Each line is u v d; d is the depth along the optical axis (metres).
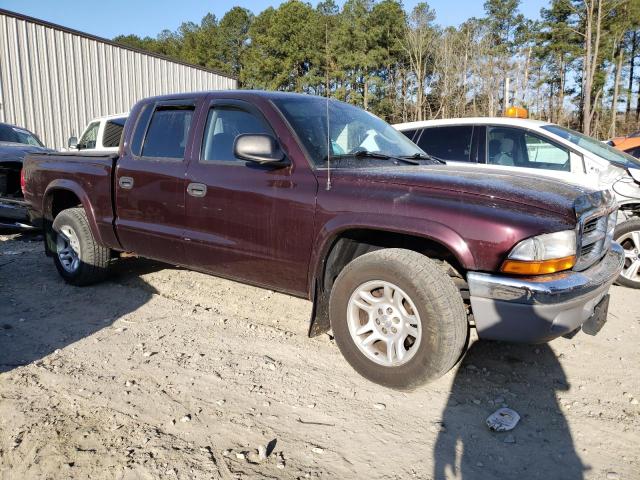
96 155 4.69
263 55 56.91
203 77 22.09
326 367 3.29
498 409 2.81
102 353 3.46
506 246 2.57
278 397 2.91
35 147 7.95
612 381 3.16
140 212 4.23
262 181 3.43
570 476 2.28
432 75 48.69
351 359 3.10
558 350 3.59
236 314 4.24
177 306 4.41
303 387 3.02
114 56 17.77
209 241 3.73
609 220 3.30
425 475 2.27
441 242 2.71
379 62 50.84
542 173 5.42
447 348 2.70
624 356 3.52
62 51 15.87
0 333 3.79
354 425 2.64
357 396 2.93
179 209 3.91
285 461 2.35
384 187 2.99
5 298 4.61
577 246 2.70
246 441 2.50
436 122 6.30
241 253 3.56
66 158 4.93
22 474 2.27
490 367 3.31
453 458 2.39
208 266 3.84
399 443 2.50
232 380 3.10
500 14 57.97
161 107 4.29
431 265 2.76
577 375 3.23
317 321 3.28
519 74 46.03
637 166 5.34
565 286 2.56
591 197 3.01
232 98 3.79
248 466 2.31
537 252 2.57
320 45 54.19
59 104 15.85
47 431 2.55
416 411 2.78
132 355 3.44
